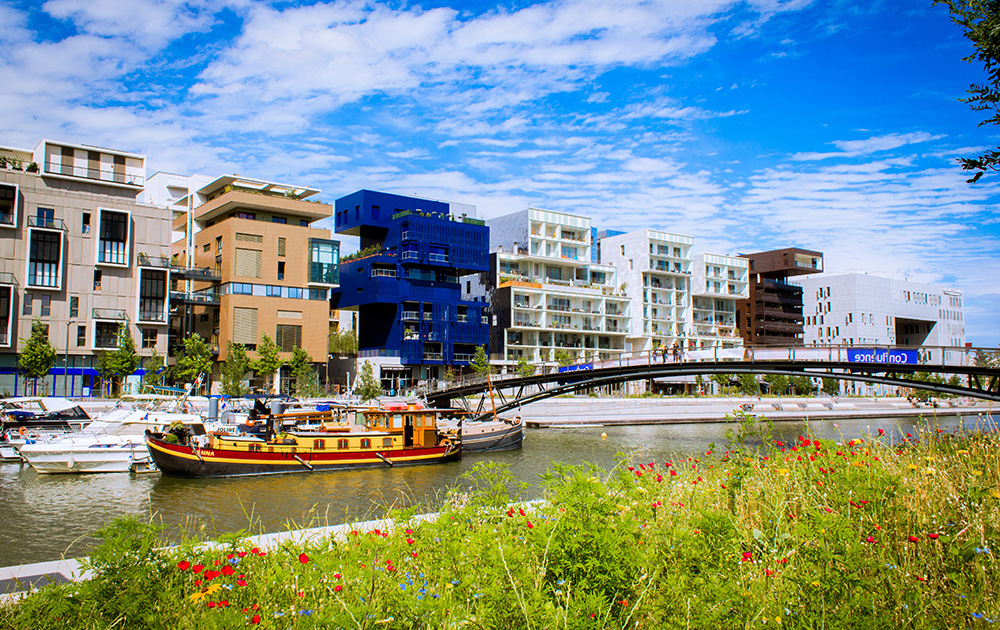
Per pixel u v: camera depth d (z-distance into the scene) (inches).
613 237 4549.7
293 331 3080.7
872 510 331.6
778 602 243.6
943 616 238.7
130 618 251.9
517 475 1336.1
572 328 3986.2
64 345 2517.2
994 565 270.7
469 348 3580.2
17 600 282.7
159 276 2726.4
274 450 1421.0
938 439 551.2
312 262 3142.2
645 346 4281.5
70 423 1643.7
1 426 1581.0
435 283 3484.3
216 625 240.7
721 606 235.6
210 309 3125.0
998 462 418.9
